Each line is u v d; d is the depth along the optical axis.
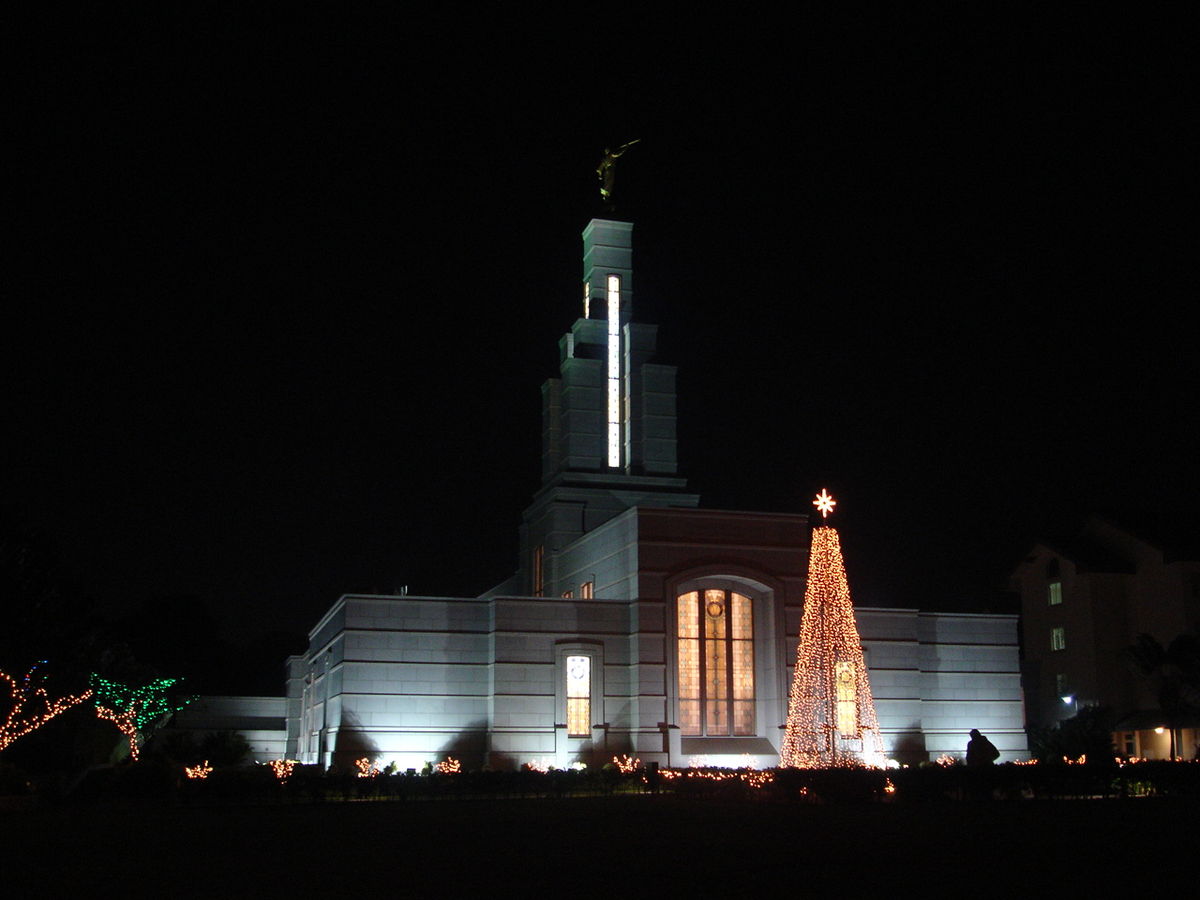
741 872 18.27
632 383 64.75
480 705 50.88
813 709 48.56
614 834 25.06
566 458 63.78
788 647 52.28
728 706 52.38
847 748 51.56
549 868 18.95
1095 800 36.12
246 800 39.69
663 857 20.39
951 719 57.12
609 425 64.50
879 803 35.19
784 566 53.19
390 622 50.50
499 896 15.91
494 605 50.94
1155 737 68.06
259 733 75.12
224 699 79.81
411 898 15.81
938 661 57.59
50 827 28.83
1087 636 71.44
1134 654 64.62
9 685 50.44
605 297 66.06
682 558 52.03
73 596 54.81
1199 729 65.62
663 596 51.47
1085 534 76.00
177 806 38.41
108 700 63.16
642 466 63.78
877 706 54.94
